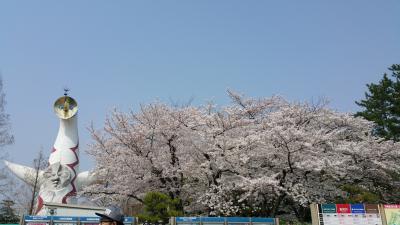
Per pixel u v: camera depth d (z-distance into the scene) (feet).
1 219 114.73
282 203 82.84
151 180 80.12
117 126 83.87
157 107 83.05
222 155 76.07
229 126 80.84
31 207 107.14
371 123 93.81
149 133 80.64
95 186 81.97
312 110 90.58
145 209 64.54
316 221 49.11
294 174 75.97
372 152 82.07
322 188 77.71
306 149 73.87
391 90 127.34
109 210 16.38
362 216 49.65
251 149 76.13
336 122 89.66
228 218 52.01
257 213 73.97
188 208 79.82
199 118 81.92
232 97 92.63
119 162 80.12
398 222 49.55
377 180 86.17
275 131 72.23
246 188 69.10
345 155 80.59
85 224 50.55
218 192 72.18
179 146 82.43
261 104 90.89
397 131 117.60
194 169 79.30
